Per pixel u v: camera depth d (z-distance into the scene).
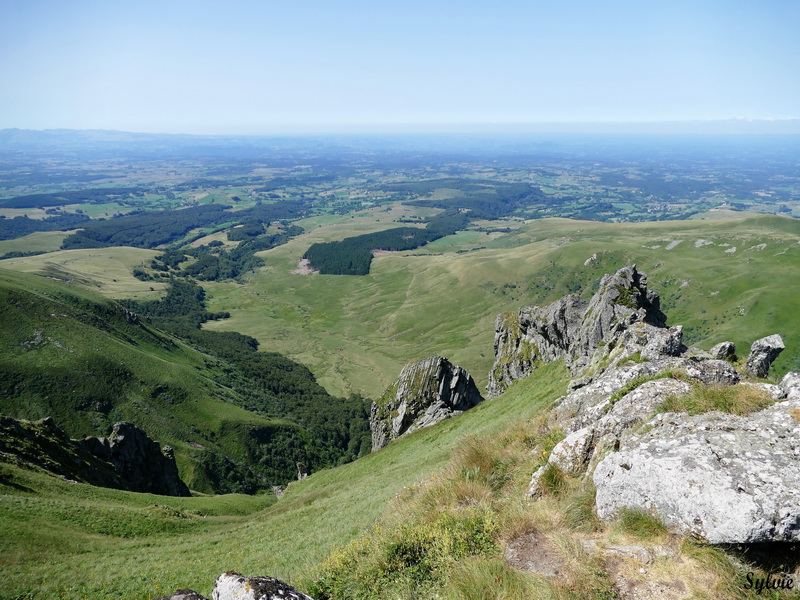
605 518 10.49
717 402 12.62
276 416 198.62
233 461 156.12
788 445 9.40
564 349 70.69
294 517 38.22
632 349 27.67
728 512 8.36
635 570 8.55
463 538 11.16
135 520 47.19
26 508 41.53
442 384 85.81
